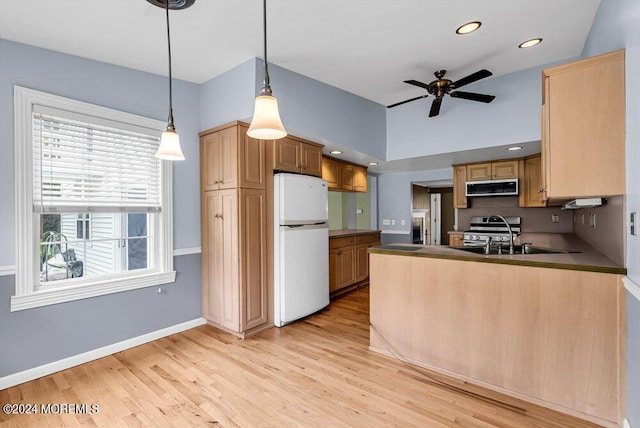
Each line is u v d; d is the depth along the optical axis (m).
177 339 2.90
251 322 2.96
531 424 1.74
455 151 3.63
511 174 4.34
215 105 3.03
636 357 1.51
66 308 2.42
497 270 2.06
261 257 3.07
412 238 5.87
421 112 3.90
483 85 3.37
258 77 2.69
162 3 1.90
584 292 1.79
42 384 2.18
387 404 1.92
